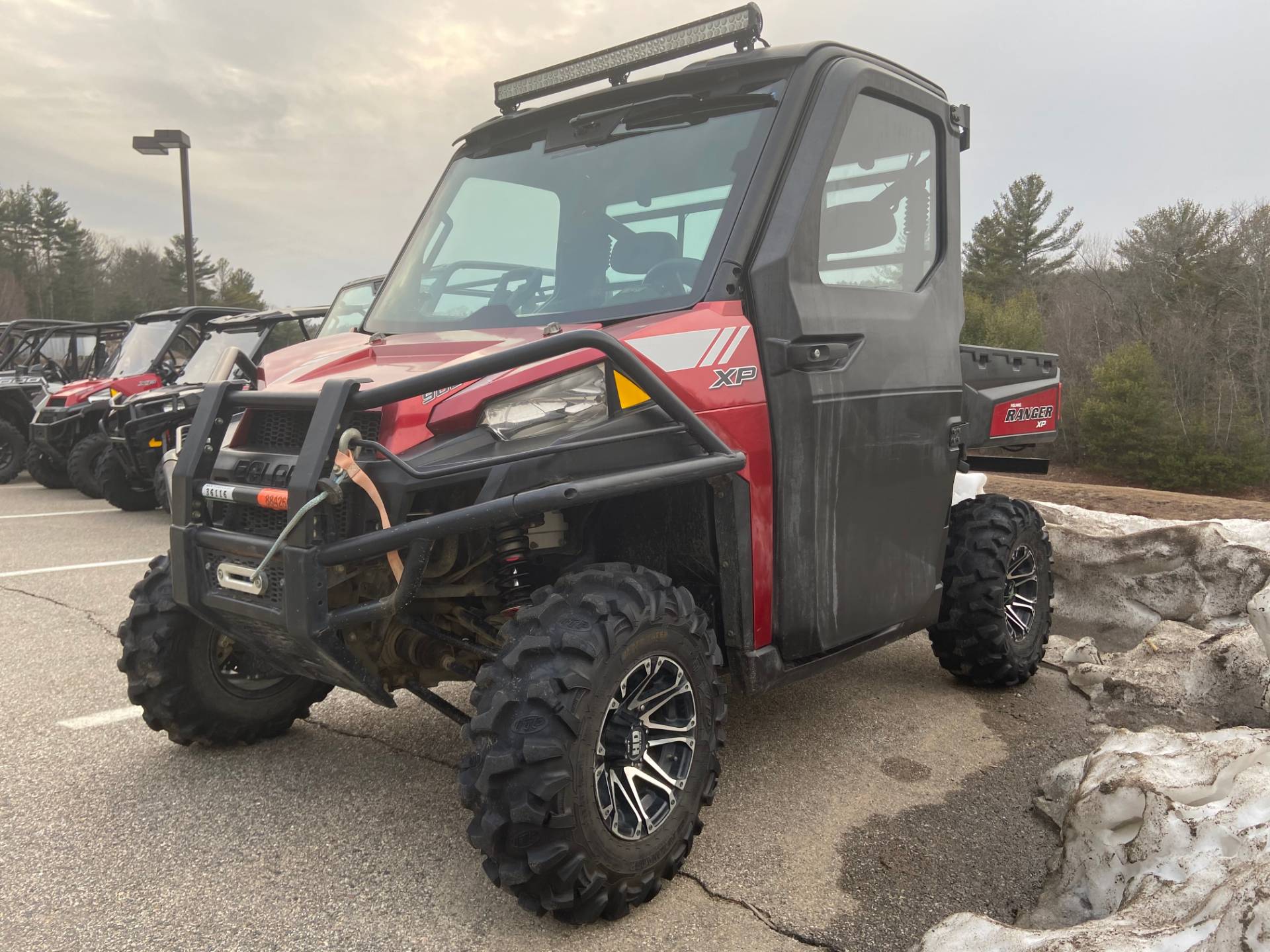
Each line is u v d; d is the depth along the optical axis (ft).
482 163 11.57
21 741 11.25
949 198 11.93
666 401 7.83
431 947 7.20
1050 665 14.87
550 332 8.61
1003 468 16.34
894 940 7.39
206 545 8.20
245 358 9.18
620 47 10.67
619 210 9.89
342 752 10.94
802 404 9.21
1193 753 7.72
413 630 9.12
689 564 9.41
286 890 7.97
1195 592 14.98
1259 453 133.39
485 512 6.99
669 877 7.96
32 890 7.94
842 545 9.89
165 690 10.10
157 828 9.04
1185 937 5.39
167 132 51.47
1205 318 153.69
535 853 6.91
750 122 9.65
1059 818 9.19
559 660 7.16
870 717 12.50
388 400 7.46
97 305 249.55
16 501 34.91
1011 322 171.32
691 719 8.14
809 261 9.40
